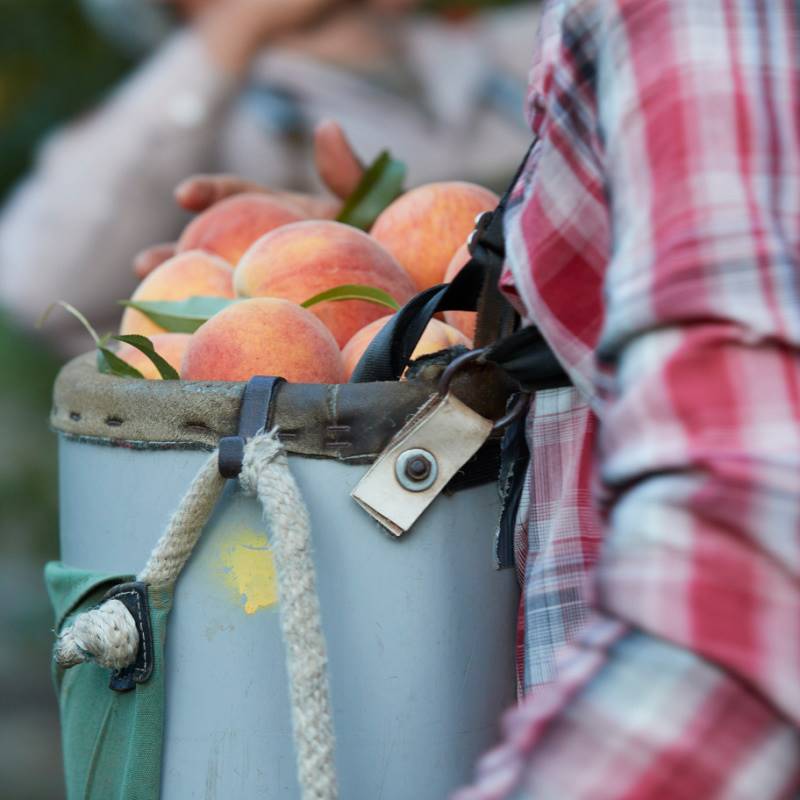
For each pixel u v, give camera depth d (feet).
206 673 3.35
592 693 1.92
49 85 13.28
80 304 11.78
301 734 2.91
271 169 11.51
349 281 4.30
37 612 14.79
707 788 1.82
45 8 13.06
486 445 3.46
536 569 3.28
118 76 13.16
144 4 12.30
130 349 4.32
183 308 4.46
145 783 3.34
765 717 1.83
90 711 3.52
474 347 3.45
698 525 1.87
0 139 13.14
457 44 11.49
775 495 1.83
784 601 1.83
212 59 11.42
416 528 3.34
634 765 1.85
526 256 2.86
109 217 11.64
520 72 11.62
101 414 3.53
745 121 2.08
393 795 3.37
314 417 3.27
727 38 2.16
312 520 3.29
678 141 2.08
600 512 2.19
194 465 3.38
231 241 5.15
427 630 3.38
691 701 1.85
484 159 11.56
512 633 3.60
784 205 2.03
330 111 11.35
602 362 2.28
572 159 2.66
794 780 1.84
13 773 12.71
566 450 3.29
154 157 11.56
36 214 11.80
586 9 2.47
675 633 1.85
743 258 1.96
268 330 3.71
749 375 1.91
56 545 14.76
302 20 11.29
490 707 3.52
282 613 2.99
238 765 3.34
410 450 3.30
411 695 3.37
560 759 1.91
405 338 3.55
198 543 3.34
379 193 5.48
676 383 1.94
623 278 2.07
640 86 2.19
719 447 1.88
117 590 3.33
